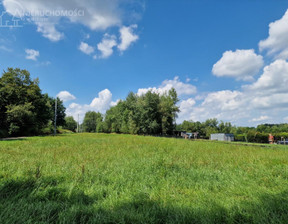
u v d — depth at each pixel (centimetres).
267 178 421
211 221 227
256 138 4119
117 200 295
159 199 305
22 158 641
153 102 4703
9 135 2775
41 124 3831
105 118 8231
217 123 9169
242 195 331
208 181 407
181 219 228
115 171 472
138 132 4791
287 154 838
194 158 704
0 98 2689
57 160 616
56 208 251
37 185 338
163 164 561
